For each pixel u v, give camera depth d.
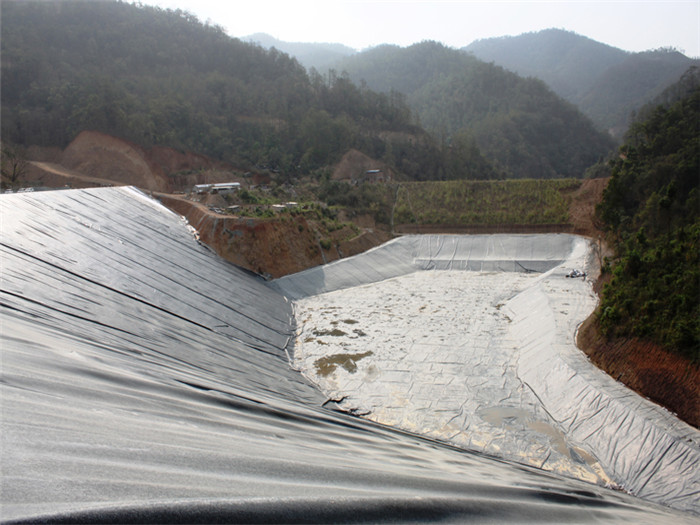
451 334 29.56
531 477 14.09
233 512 5.27
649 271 24.16
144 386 11.67
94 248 25.36
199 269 31.56
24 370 9.36
